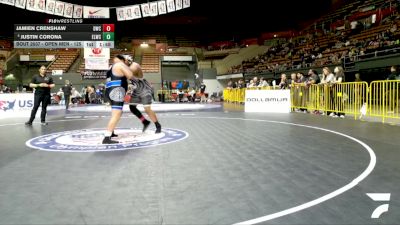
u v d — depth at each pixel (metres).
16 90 29.08
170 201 2.86
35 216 2.55
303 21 35.53
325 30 29.77
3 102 11.57
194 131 7.23
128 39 40.06
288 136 6.49
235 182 3.41
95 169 3.96
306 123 8.84
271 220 2.46
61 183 3.41
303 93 13.13
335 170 3.88
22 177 3.64
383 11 24.12
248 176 3.62
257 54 35.88
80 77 29.59
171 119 10.05
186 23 39.09
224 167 4.02
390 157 4.58
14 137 6.59
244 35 38.69
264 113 12.42
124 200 2.89
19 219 2.50
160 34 40.94
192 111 13.75
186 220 2.46
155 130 7.42
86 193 3.08
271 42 36.56
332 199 2.90
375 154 4.79
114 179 3.54
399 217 2.52
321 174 3.71
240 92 21.03
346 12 29.23
